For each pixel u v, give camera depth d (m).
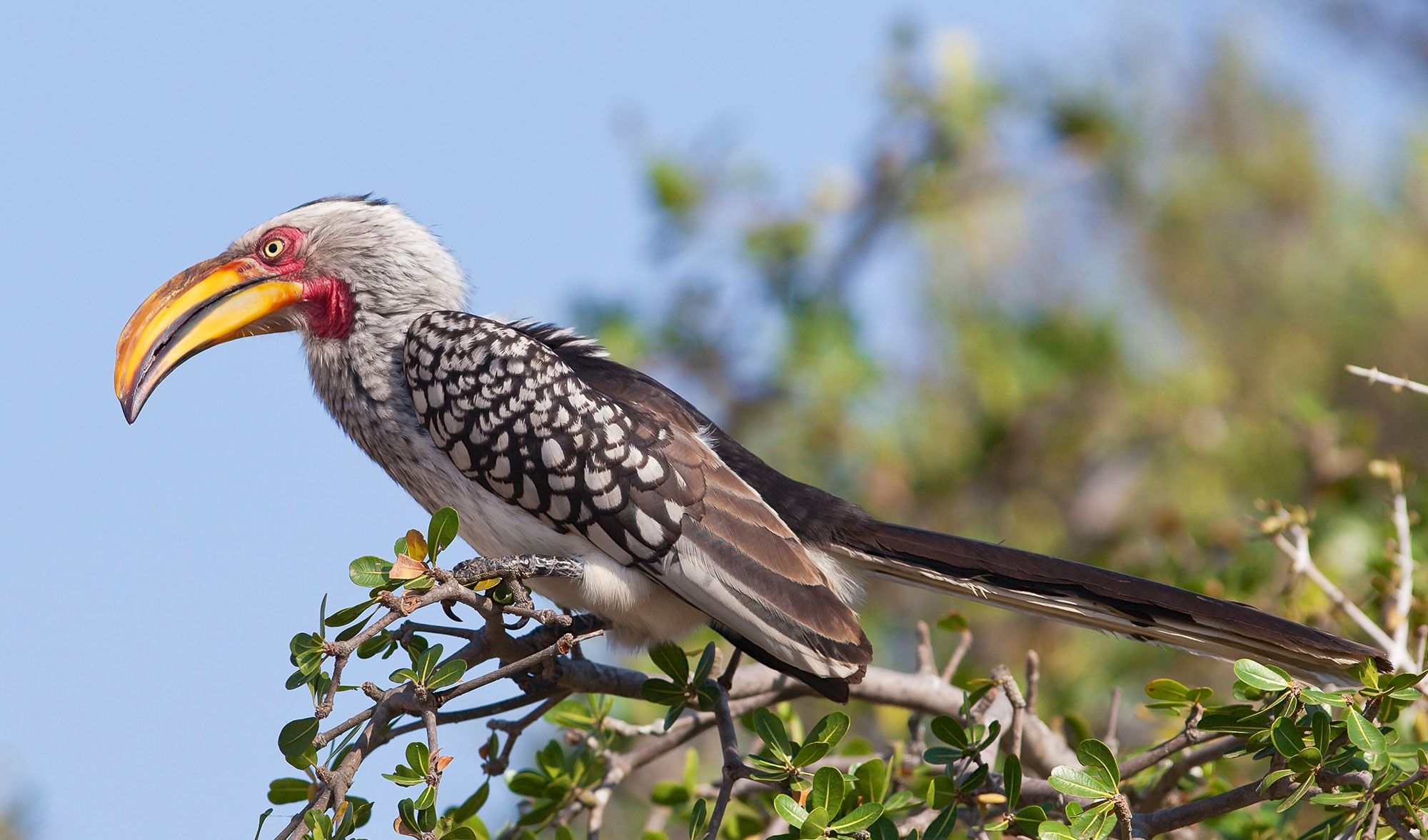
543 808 7.64
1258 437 12.95
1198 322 15.38
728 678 7.78
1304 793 6.01
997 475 13.36
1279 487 12.56
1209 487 12.59
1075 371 13.40
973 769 6.94
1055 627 11.25
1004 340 13.32
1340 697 5.98
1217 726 6.45
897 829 6.49
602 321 12.84
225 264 9.12
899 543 8.12
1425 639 7.73
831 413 12.49
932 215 13.47
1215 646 7.41
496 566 7.25
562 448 7.92
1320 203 15.72
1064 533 12.98
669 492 7.83
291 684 6.11
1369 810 5.66
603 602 7.95
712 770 10.60
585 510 7.89
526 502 8.05
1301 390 14.27
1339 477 10.47
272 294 9.05
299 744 6.06
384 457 8.88
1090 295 14.36
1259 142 15.91
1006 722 8.16
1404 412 14.97
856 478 12.63
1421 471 11.33
